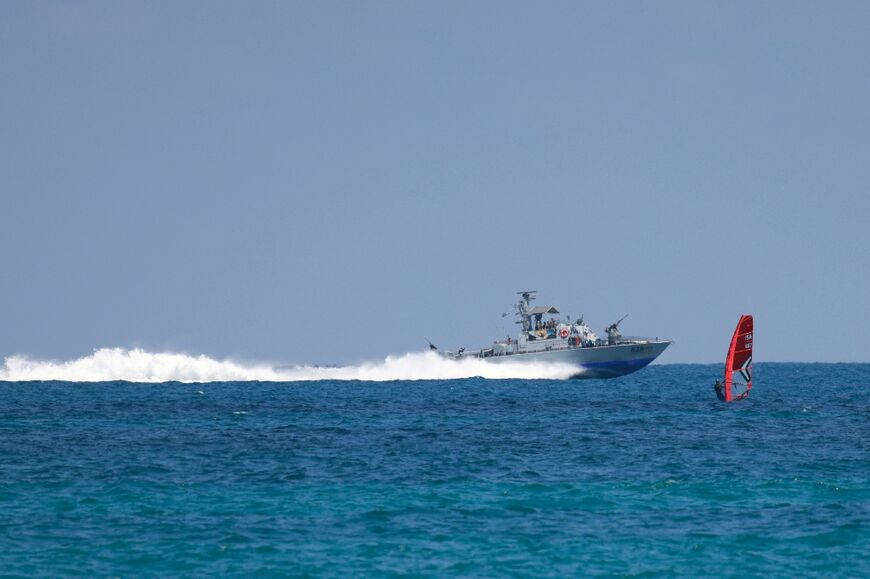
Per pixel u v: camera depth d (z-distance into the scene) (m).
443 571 107.75
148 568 108.25
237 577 105.50
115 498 143.62
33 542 117.94
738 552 114.88
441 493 148.25
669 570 108.25
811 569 108.88
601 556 113.38
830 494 147.50
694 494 147.75
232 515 132.62
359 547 116.44
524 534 122.69
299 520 129.88
